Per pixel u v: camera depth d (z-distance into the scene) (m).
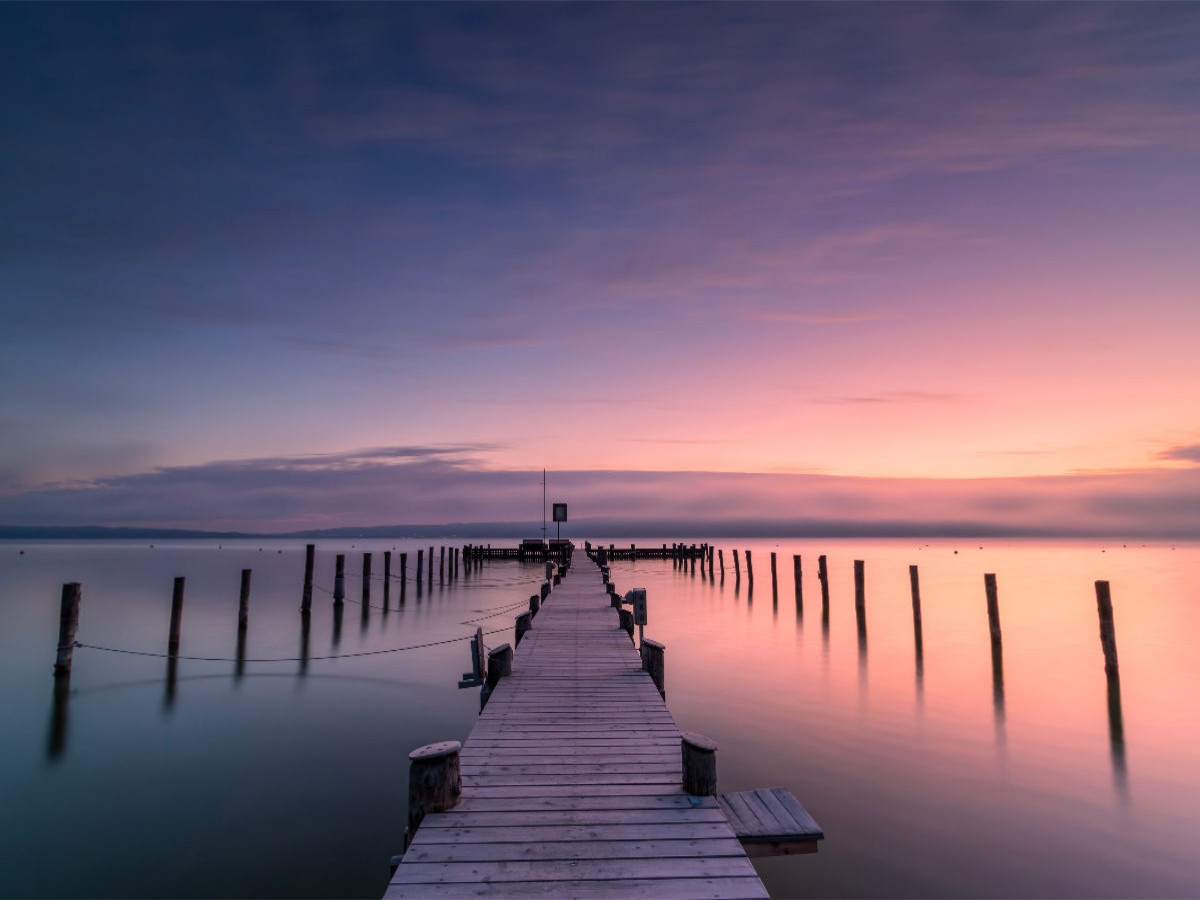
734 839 5.91
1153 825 10.11
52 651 22.94
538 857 5.55
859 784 11.52
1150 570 71.31
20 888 8.43
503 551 68.44
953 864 9.01
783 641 24.98
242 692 17.80
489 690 11.25
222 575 58.41
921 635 24.59
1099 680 18.89
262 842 9.64
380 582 49.34
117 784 11.73
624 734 8.83
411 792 6.40
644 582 49.09
